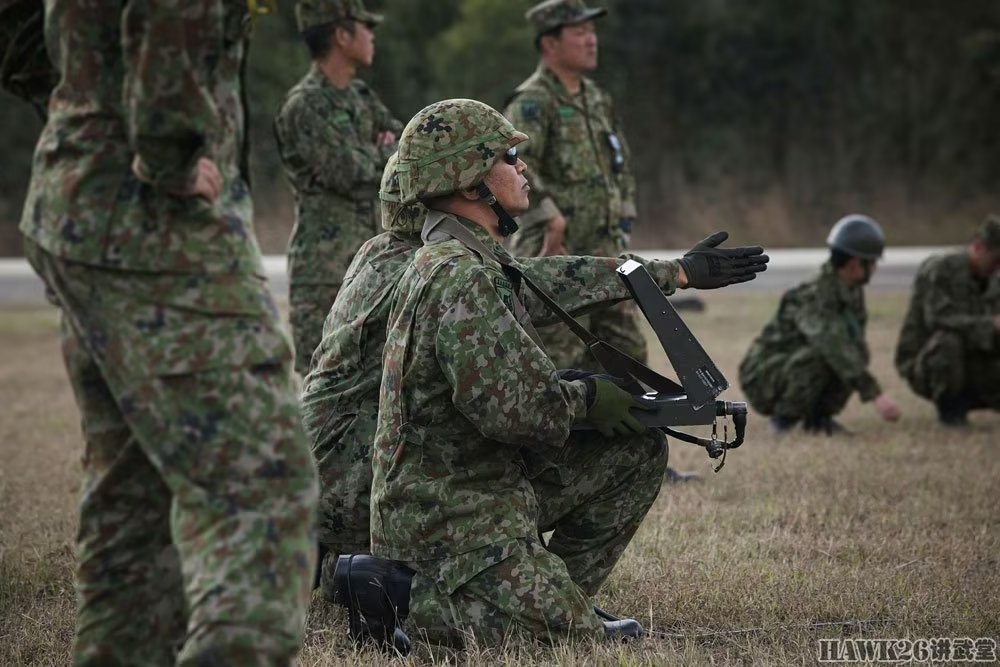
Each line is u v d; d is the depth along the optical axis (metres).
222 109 6.74
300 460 6.51
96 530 6.95
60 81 6.86
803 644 9.34
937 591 10.69
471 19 71.44
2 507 14.76
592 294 9.95
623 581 11.24
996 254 20.95
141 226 6.43
